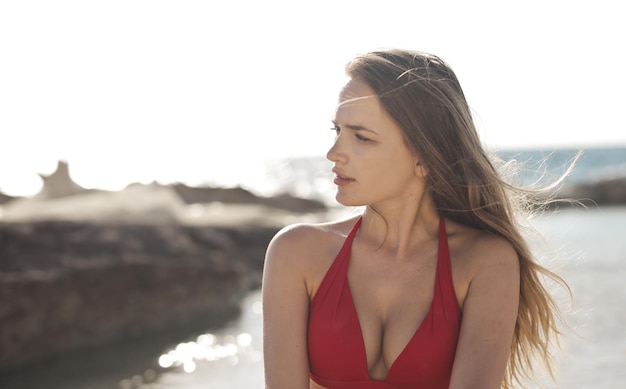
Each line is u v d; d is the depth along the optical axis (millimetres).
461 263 2080
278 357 2055
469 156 2098
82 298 7977
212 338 8477
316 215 22734
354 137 2039
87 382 6582
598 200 39406
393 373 2002
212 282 9992
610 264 13188
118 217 12312
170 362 7324
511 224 2166
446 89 2053
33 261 8406
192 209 19406
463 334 2010
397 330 2031
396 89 1999
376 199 2051
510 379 2381
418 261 2100
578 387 5570
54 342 7605
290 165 87562
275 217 18484
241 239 14336
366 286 2086
